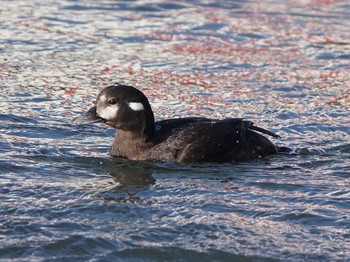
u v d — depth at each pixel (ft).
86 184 40.45
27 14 77.51
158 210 37.11
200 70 64.80
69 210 36.73
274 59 68.85
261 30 77.77
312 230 35.47
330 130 51.39
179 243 33.99
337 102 57.88
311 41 74.84
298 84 62.13
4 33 71.15
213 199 38.68
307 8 88.22
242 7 86.63
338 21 82.84
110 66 64.59
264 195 39.50
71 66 63.87
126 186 40.32
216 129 44.70
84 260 32.42
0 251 32.71
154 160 44.11
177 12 82.23
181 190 39.86
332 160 45.37
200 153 44.04
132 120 44.04
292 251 33.53
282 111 55.16
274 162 44.73
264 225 35.86
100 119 44.21
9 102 54.24
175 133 44.62
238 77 63.46
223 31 76.64
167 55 68.44
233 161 44.39
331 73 65.57
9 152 44.70
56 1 82.89
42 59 65.10
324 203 38.50
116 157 44.73
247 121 45.96
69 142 47.16
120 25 76.23
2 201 37.42
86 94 57.52
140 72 63.52
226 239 34.40
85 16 78.33
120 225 35.40
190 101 57.06
